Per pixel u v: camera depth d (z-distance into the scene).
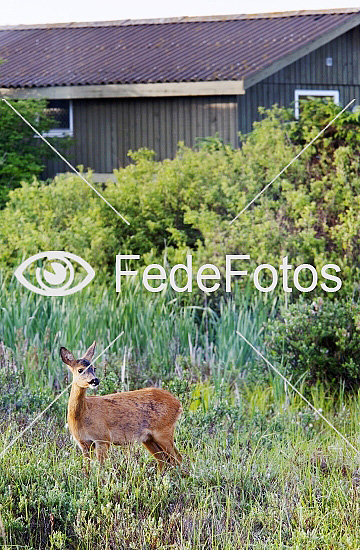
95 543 9.62
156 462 11.88
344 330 15.81
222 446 12.20
